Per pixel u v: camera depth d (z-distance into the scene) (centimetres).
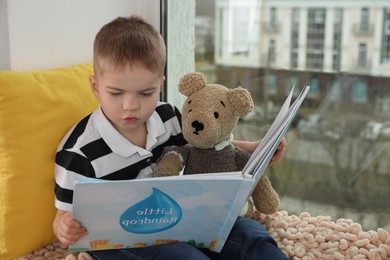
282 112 115
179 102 169
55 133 122
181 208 102
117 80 110
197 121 117
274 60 229
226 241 116
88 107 129
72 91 128
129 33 112
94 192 95
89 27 146
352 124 204
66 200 114
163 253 106
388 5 201
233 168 124
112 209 99
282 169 200
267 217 136
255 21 231
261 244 113
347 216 173
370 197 183
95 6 146
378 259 119
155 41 114
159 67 114
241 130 211
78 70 134
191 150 125
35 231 121
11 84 117
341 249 124
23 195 119
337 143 205
